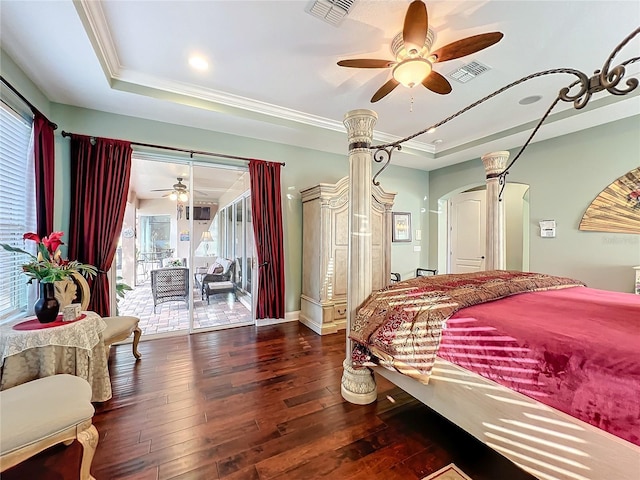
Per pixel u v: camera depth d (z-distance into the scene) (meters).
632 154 3.24
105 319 2.71
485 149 4.44
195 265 4.26
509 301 1.79
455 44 1.90
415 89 3.02
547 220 3.94
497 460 1.62
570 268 3.72
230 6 1.95
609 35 2.22
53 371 1.86
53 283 2.05
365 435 1.82
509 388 1.31
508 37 2.25
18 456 1.19
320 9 1.98
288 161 4.33
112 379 2.52
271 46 2.37
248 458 1.63
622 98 2.91
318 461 1.61
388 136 4.35
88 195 3.07
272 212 4.11
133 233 3.87
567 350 1.15
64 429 1.31
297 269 4.44
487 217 3.18
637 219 3.21
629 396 0.97
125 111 3.20
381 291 2.23
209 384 2.45
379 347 1.87
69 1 1.75
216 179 4.12
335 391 2.35
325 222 3.89
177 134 3.57
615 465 0.99
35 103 2.63
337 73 2.77
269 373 2.66
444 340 1.61
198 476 1.50
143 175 3.83
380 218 4.37
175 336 3.67
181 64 2.63
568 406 1.12
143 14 2.02
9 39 2.03
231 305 4.53
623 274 3.29
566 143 3.77
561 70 1.56
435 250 5.70
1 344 1.75
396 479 1.49
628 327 1.27
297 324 4.21
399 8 1.97
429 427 1.90
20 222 2.45
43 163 2.60
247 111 3.38
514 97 3.15
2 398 1.38
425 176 5.79
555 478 1.16
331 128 3.96
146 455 1.64
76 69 2.41
